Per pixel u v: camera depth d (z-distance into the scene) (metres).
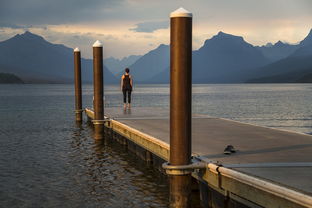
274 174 6.16
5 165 12.51
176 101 6.86
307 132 23.75
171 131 7.02
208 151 8.48
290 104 50.22
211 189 7.53
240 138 10.45
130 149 14.67
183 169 6.94
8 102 56.78
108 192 9.49
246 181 5.90
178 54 6.73
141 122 14.95
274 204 5.30
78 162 12.88
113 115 18.06
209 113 36.22
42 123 25.80
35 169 11.93
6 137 19.05
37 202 8.80
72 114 33.69
